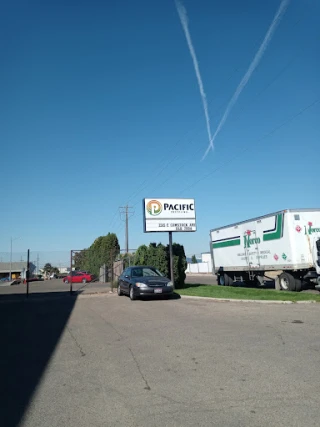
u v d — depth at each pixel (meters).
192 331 8.94
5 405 4.77
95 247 53.84
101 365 6.41
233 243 23.34
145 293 15.71
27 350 7.80
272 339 7.78
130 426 4.04
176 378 5.55
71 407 4.62
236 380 5.36
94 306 14.95
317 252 16.94
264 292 17.31
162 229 20.97
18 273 91.94
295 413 4.22
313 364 5.97
